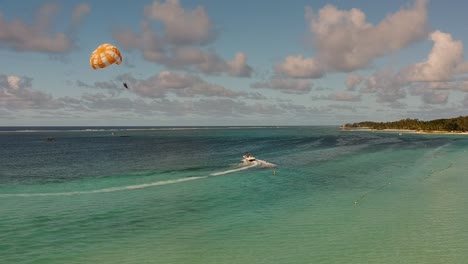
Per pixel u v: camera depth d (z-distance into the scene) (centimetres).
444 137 17425
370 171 5188
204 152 8331
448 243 2162
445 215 2747
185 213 2881
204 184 4122
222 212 2903
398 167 5612
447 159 6719
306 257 1986
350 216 2755
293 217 2747
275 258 1977
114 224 2586
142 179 4459
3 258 1992
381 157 7206
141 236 2338
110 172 5053
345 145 10956
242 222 2631
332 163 6181
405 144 11462
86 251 2089
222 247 2141
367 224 2544
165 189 3825
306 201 3272
